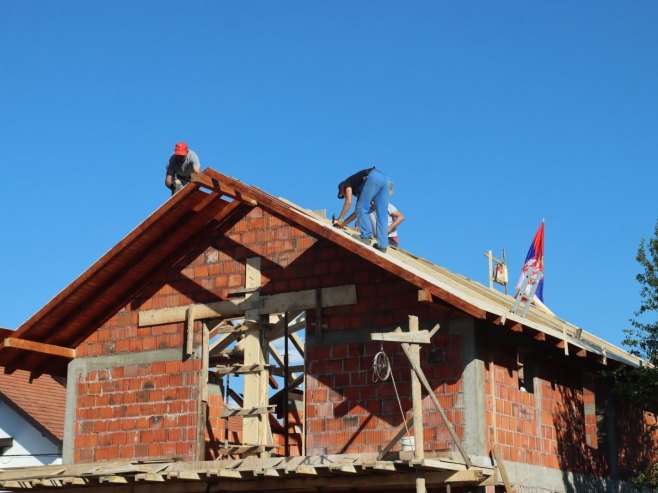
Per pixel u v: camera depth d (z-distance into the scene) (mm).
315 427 16266
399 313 16109
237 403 20609
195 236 18234
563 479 17219
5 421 26531
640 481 18734
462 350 15477
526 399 16625
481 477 14633
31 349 18234
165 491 16188
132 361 18188
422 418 14469
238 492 15992
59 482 16281
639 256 18438
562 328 18578
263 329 17172
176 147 19375
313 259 17078
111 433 17984
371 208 17609
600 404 19922
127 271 18109
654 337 18188
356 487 15109
